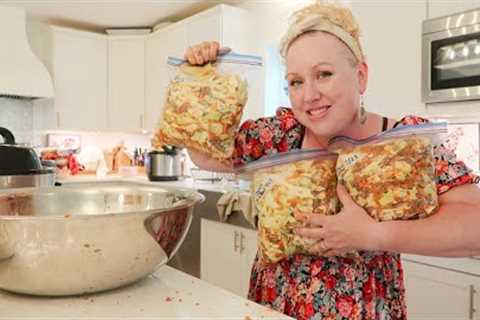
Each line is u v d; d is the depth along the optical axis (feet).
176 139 2.54
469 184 2.23
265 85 9.46
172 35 10.78
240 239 6.86
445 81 5.33
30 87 10.19
